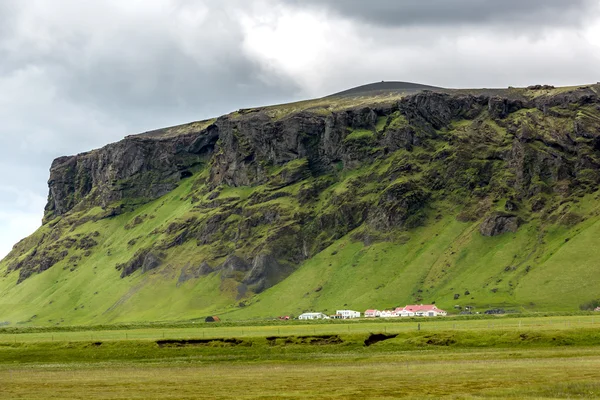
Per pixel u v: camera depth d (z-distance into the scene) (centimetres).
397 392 17088
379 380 19112
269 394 17350
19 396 18075
